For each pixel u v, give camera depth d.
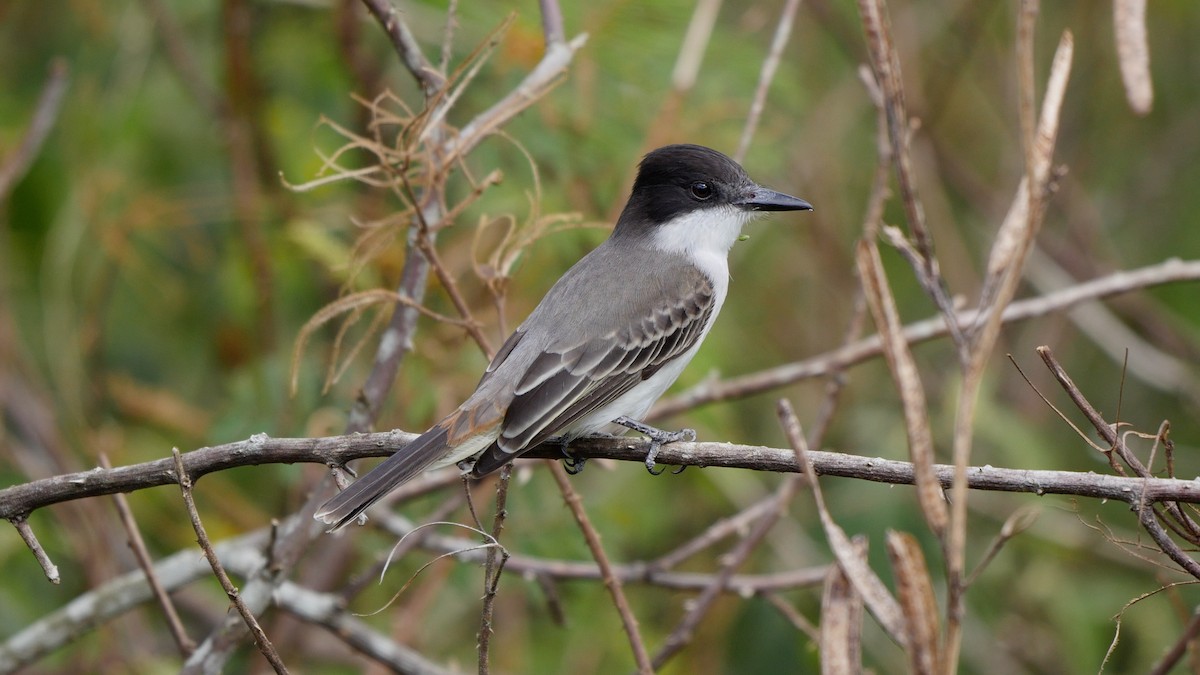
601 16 10.68
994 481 6.23
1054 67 5.02
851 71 14.57
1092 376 13.98
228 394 11.70
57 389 12.32
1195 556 7.88
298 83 12.73
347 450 7.09
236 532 11.91
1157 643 11.33
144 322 13.13
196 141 13.15
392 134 11.56
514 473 10.83
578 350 8.24
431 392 10.59
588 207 10.89
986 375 12.60
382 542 11.36
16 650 8.88
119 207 12.38
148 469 6.82
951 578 4.48
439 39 11.27
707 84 11.45
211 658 7.91
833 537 4.97
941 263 14.11
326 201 12.30
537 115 10.68
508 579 11.67
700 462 6.90
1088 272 13.77
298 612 8.91
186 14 13.04
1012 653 11.84
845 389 13.53
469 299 10.78
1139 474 6.06
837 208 14.20
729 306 13.45
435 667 8.97
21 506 6.80
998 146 15.38
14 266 12.79
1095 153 15.16
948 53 15.05
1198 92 14.90
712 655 12.02
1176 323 14.43
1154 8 14.65
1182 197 14.81
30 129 9.84
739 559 9.22
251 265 11.99
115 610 8.99
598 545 8.11
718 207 9.34
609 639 11.75
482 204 10.63
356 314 7.60
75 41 13.19
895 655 11.59
